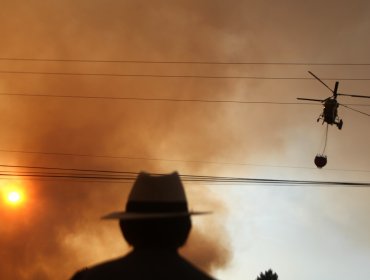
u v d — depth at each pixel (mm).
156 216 3336
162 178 3461
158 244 3352
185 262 3363
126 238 3395
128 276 3244
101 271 3291
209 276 3338
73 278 3473
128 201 3471
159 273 3264
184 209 3439
